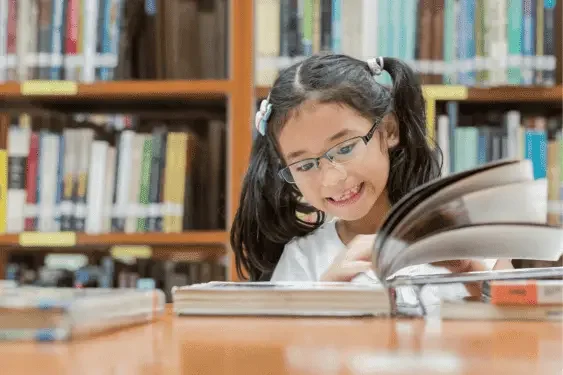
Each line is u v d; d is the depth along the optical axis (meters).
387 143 1.24
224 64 1.71
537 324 0.54
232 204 1.66
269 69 1.64
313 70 1.20
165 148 1.68
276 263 1.40
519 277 0.61
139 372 0.32
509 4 1.58
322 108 1.15
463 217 0.61
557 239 0.63
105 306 0.48
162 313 0.63
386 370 0.32
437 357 0.36
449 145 1.63
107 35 1.69
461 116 1.83
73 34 1.69
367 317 0.60
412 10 1.62
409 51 1.62
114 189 1.68
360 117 1.17
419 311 0.64
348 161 1.15
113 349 0.40
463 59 1.61
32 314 0.43
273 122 1.23
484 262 0.77
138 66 1.70
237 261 1.45
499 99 1.64
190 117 1.93
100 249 1.86
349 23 1.63
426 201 0.59
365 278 0.75
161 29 1.70
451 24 1.61
